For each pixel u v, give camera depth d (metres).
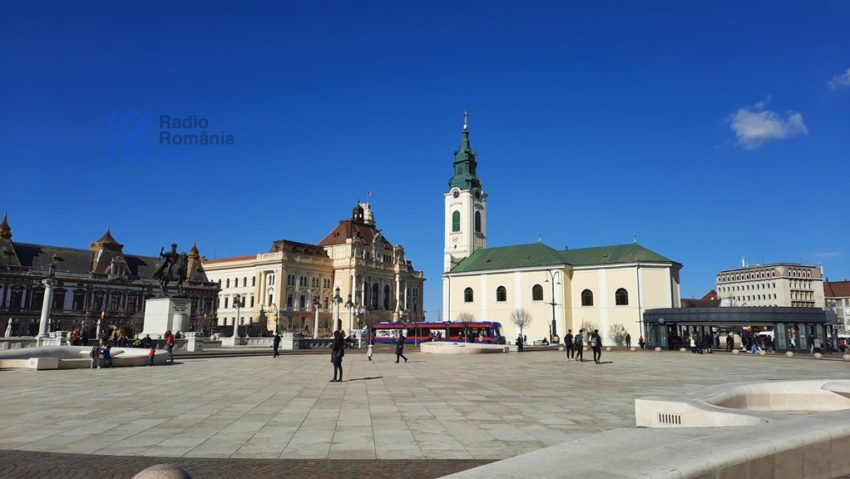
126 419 14.69
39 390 21.12
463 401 18.56
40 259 99.69
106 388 21.91
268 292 126.44
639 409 12.09
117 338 47.81
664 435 7.96
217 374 28.92
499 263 96.50
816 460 7.76
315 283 133.50
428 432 13.10
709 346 64.75
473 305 97.00
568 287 89.25
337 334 25.64
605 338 85.12
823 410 14.98
